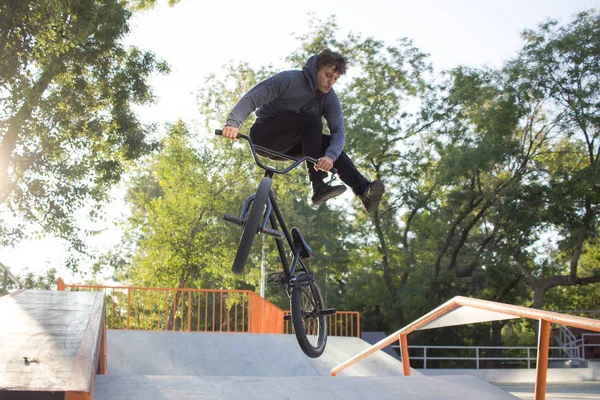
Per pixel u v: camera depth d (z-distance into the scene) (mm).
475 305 4156
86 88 17938
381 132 27625
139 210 33906
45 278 29391
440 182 26484
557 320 3234
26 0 12188
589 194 25047
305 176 28406
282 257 3766
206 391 2949
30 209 16797
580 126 24781
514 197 25891
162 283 27172
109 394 2822
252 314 14523
